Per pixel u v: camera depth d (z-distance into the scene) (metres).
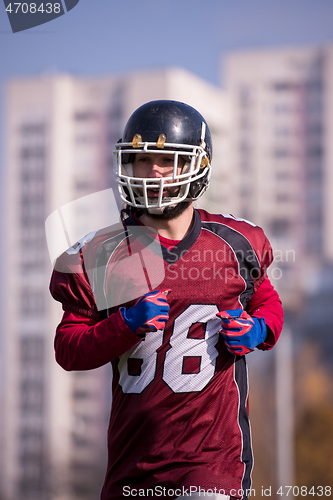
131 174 8.52
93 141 135.12
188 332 8.08
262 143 144.25
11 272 127.50
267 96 145.62
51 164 133.88
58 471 98.31
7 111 136.25
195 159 8.42
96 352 7.70
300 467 63.78
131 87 130.88
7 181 134.62
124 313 7.73
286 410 48.56
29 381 117.56
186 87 131.00
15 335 122.50
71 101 135.88
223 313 8.01
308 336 112.31
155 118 8.21
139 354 8.02
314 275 126.25
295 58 146.62
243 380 8.47
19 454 109.19
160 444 7.82
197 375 7.99
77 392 114.00
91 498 87.19
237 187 143.12
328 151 142.12
